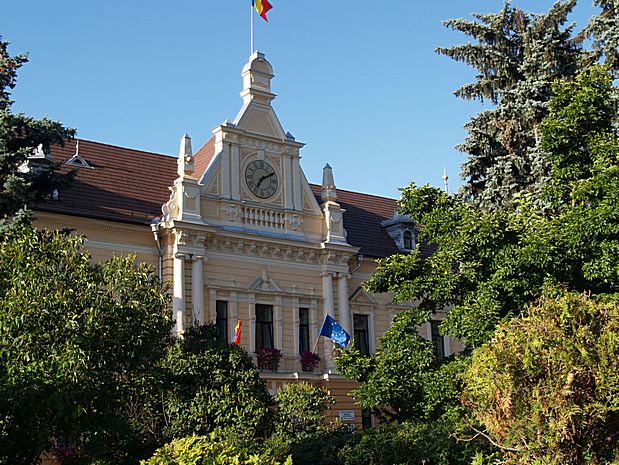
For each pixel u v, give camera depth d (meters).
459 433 17.14
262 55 36.75
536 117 33.38
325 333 33.31
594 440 12.37
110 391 17.89
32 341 16.72
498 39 35.66
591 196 21.55
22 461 16.73
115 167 34.69
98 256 30.62
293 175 36.56
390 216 44.28
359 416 36.03
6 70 25.69
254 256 34.28
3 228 22.98
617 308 13.14
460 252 23.05
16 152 24.78
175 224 31.30
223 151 34.22
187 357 21.41
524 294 21.78
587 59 32.72
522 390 12.41
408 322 24.39
